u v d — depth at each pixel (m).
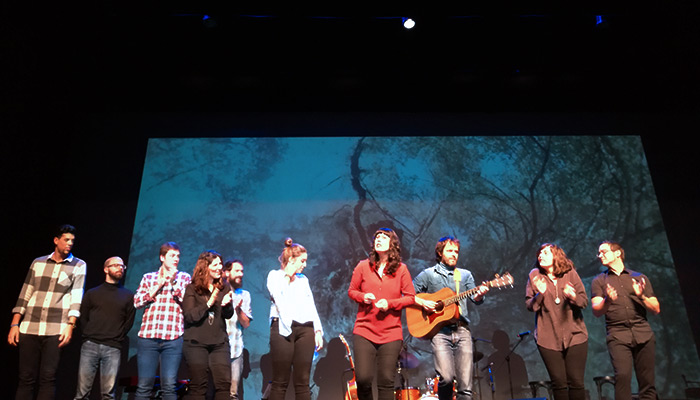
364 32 6.60
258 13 6.20
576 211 6.87
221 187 6.86
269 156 7.02
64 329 4.92
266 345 6.30
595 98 7.36
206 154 7.00
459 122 7.26
